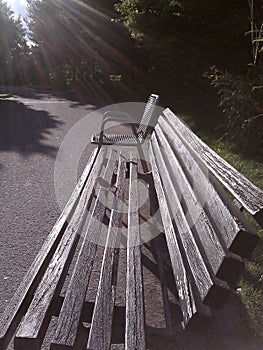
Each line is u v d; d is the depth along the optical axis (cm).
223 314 243
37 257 249
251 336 236
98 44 2322
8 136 955
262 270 303
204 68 1295
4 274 322
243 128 684
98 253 303
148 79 1988
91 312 211
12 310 199
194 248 211
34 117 1297
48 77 3375
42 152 775
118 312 212
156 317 267
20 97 2103
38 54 3541
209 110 1222
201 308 192
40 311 193
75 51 2738
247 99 705
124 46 2141
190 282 208
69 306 203
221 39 1170
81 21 2567
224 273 180
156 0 1409
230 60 1187
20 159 719
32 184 568
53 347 174
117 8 1891
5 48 3266
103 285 228
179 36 1301
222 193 213
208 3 1148
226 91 777
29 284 217
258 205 175
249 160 607
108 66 2298
